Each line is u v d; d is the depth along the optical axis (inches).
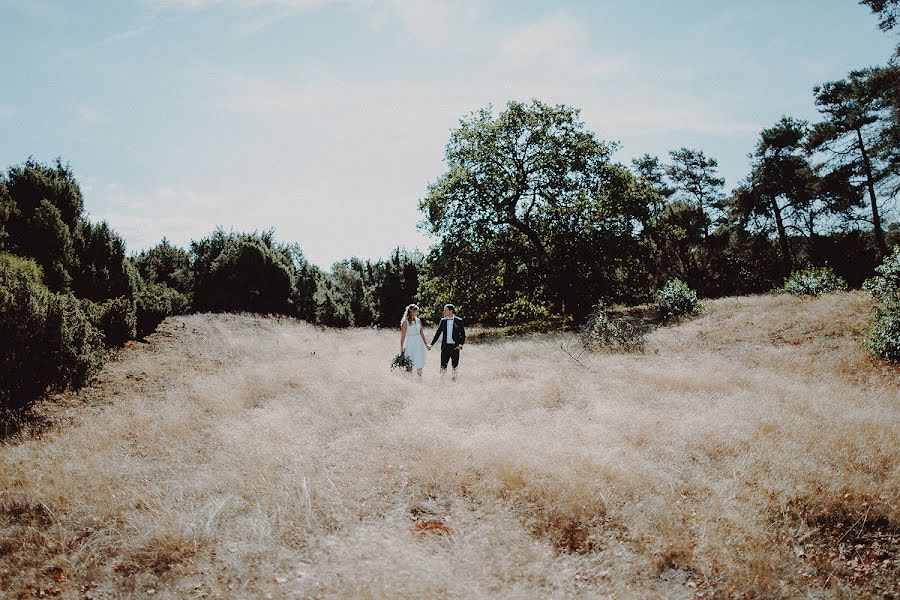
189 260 984.3
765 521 177.0
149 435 272.4
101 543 171.9
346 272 1234.6
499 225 923.4
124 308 538.3
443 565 148.7
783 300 638.5
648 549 163.5
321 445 252.4
